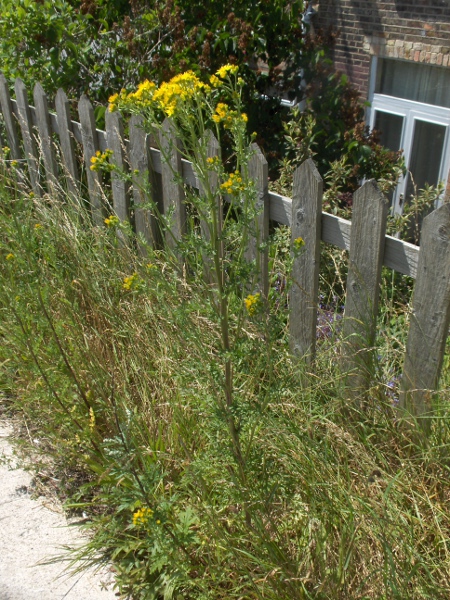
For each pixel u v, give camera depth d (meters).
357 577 1.96
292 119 5.22
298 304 2.76
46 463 2.61
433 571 1.94
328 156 5.24
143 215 3.62
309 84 5.45
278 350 2.69
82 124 3.94
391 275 3.52
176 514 2.24
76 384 2.63
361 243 2.44
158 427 2.58
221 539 2.04
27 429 2.81
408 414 2.38
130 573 2.18
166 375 2.76
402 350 2.67
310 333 2.76
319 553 1.96
